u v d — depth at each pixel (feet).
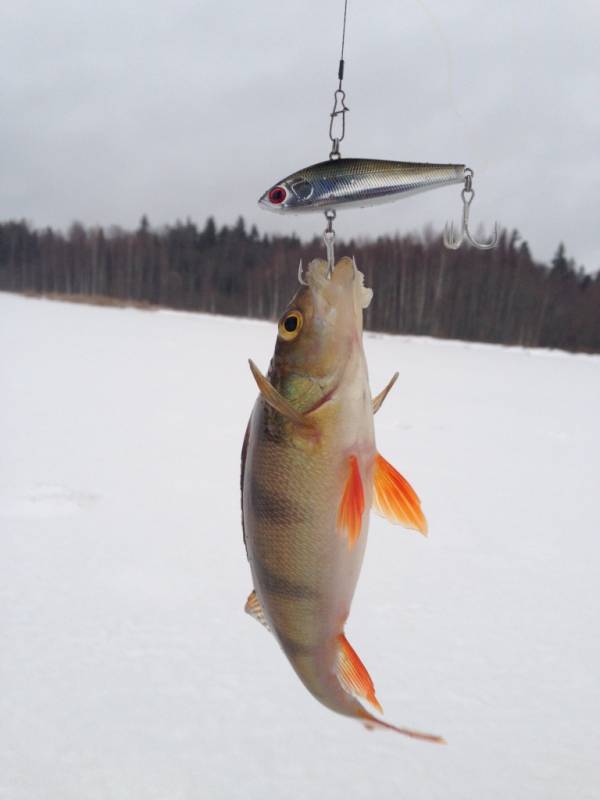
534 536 4.03
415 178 0.92
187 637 2.72
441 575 3.41
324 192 0.92
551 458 6.09
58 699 2.31
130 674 2.46
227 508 4.16
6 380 8.39
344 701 0.96
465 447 6.34
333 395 0.90
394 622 2.93
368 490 0.94
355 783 2.02
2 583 3.07
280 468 0.92
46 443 5.50
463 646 2.76
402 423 7.32
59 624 2.76
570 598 3.22
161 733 2.19
